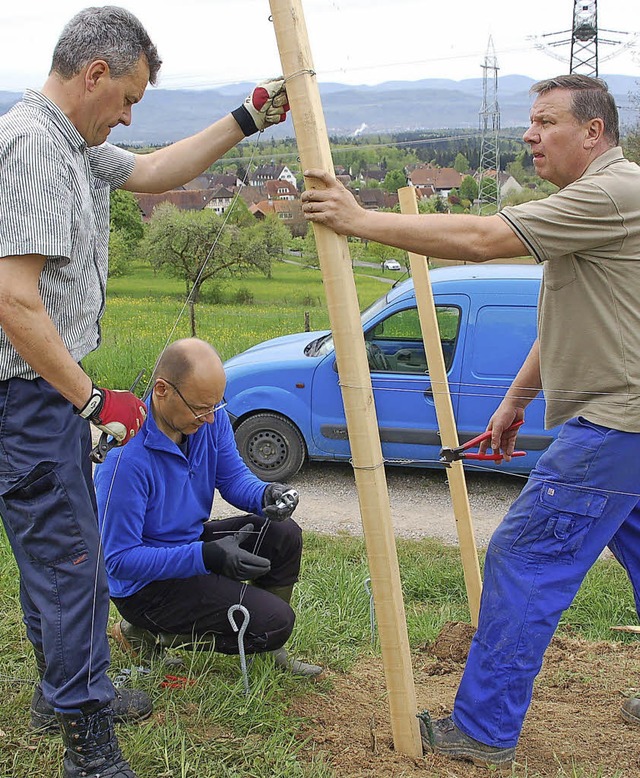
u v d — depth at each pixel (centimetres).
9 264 237
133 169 320
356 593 454
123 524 318
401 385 749
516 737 295
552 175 296
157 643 355
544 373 301
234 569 315
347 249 263
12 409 258
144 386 1118
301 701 339
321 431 788
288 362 794
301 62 250
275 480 809
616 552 332
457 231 262
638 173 275
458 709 298
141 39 258
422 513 727
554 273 285
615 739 322
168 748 295
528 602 286
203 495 348
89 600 266
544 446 733
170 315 1448
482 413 725
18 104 257
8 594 432
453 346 728
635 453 280
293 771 284
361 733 315
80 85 254
